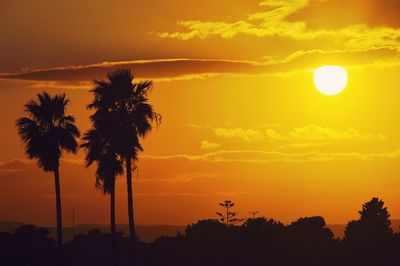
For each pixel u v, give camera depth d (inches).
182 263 6574.8
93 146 4808.1
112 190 4817.9
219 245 6747.1
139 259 6899.6
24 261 6294.3
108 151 4778.5
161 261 6683.1
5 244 7057.1
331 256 6879.9
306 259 6727.4
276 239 6943.9
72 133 5083.7
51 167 5049.2
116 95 4741.6
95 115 4741.6
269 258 6589.6
